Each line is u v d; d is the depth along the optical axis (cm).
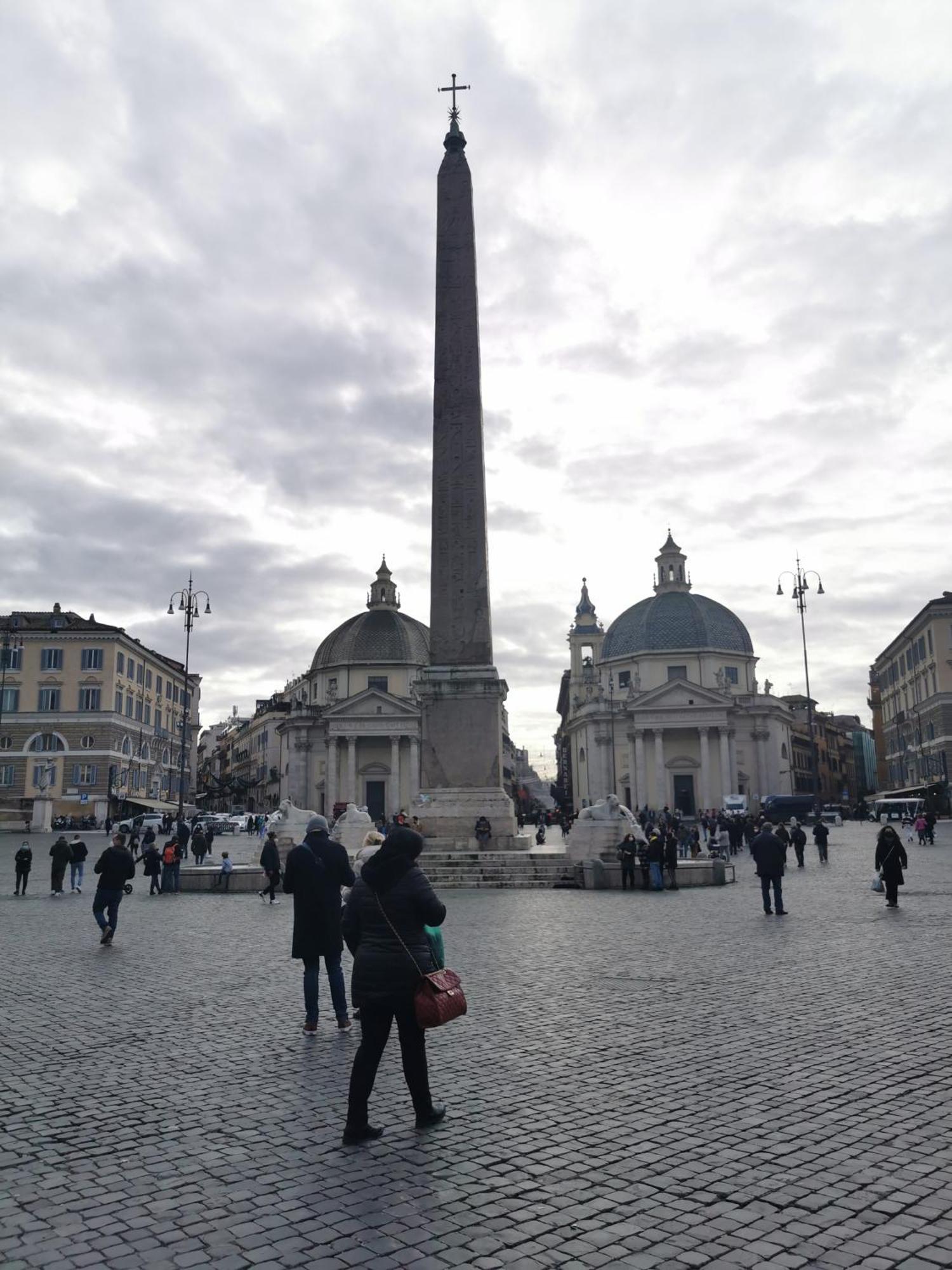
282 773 8844
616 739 8206
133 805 7088
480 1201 486
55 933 1588
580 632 10525
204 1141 577
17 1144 575
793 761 10519
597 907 1905
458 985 589
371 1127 580
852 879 2609
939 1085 670
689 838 4553
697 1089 667
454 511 2731
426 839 2658
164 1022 898
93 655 6875
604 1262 423
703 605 8588
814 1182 505
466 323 2755
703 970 1142
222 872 2483
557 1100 646
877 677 9269
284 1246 441
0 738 6769
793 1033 823
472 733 2705
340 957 876
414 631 8569
